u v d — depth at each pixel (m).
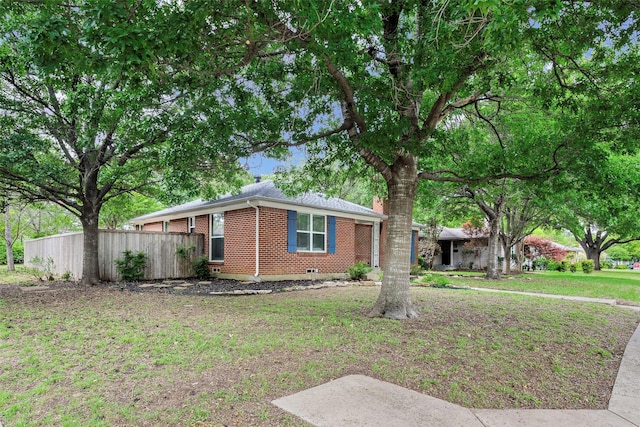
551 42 6.15
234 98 7.85
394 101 6.37
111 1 3.80
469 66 5.53
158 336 5.56
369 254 18.88
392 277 7.15
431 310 7.76
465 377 4.20
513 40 4.32
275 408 3.33
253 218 13.27
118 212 21.09
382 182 10.82
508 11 3.61
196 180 11.09
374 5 4.20
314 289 11.41
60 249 15.60
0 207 12.24
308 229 15.04
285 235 13.97
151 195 13.54
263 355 4.75
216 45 4.93
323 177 10.51
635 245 37.19
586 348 5.46
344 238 16.53
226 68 5.60
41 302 8.47
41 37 3.73
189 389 3.73
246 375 4.11
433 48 5.18
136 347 5.04
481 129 10.64
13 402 3.42
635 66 6.01
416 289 11.93
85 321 6.50
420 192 15.06
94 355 4.73
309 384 3.90
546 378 4.29
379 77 6.62
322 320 6.70
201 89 7.33
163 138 9.22
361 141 6.37
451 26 4.75
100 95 8.98
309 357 4.71
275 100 8.01
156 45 3.96
